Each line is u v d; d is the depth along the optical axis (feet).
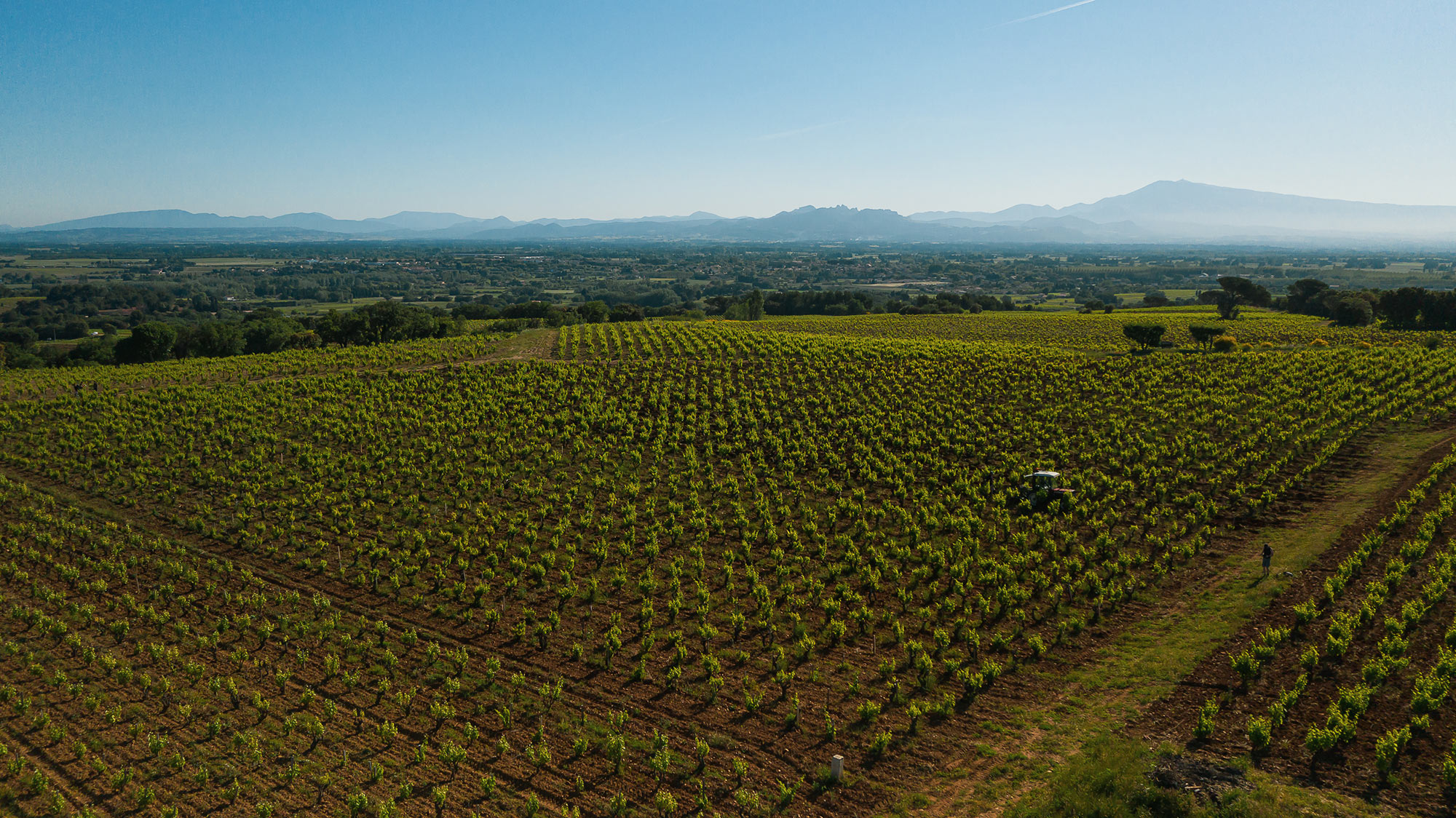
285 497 162.20
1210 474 155.84
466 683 95.81
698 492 160.04
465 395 239.91
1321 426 176.86
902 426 197.36
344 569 128.36
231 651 104.68
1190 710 82.12
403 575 126.31
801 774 77.46
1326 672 85.40
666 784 77.00
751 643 103.24
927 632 104.27
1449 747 70.69
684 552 132.77
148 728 87.56
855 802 73.10
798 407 220.23
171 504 160.97
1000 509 139.95
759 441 192.65
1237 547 122.21
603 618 111.14
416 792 76.59
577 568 127.65
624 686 94.27
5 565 132.36
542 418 214.07
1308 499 139.44
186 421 213.66
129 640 108.17
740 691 92.27
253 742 82.23
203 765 80.28
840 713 86.99
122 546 137.69
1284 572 110.73
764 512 145.28
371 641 105.81
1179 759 73.26
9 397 249.14
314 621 112.68
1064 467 166.61
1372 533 118.11
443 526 147.33
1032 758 77.25
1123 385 229.66
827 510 147.64
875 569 121.90
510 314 484.33
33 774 79.15
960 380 241.35
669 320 463.83
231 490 167.94
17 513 156.25
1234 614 101.09
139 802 74.90
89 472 177.99
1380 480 144.66
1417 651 86.69
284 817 73.46
